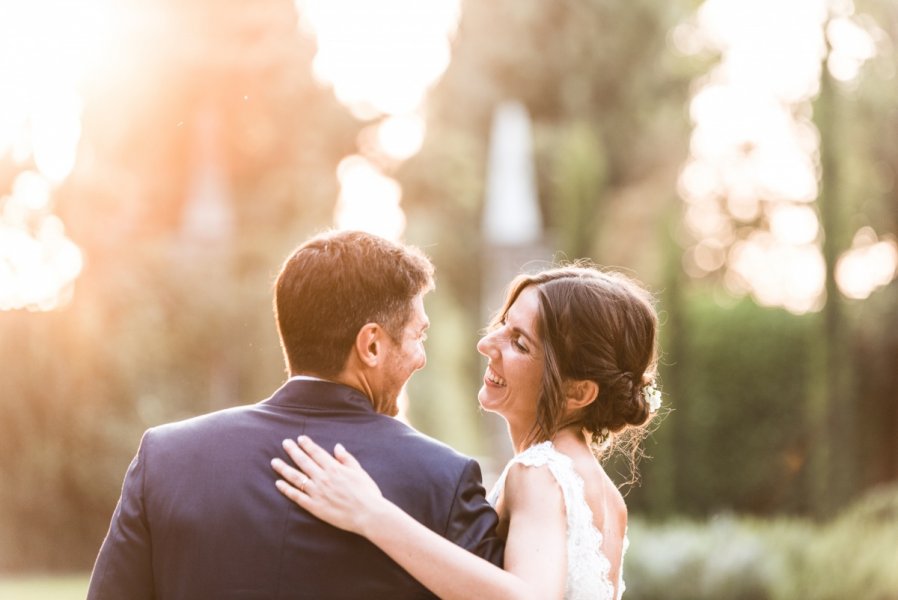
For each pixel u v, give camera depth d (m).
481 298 28.80
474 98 29.53
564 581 3.09
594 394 3.49
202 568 2.74
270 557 2.73
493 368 3.58
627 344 3.50
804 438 17.53
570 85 28.83
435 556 2.72
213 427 2.89
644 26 29.11
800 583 10.98
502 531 3.29
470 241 28.95
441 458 2.88
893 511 12.80
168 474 2.82
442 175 28.89
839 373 16.64
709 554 11.01
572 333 3.46
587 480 3.36
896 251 19.23
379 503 2.75
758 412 17.59
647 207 25.75
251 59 18.89
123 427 15.36
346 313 2.91
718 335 17.73
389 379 2.98
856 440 17.25
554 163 27.08
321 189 21.70
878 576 10.91
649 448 16.70
